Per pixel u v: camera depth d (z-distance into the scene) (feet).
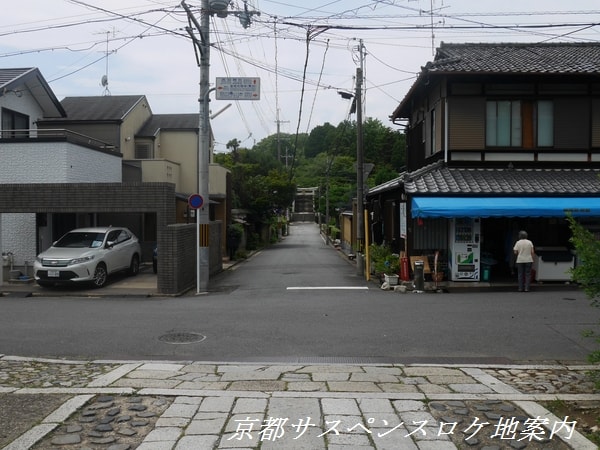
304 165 276.00
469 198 47.55
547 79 52.39
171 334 29.96
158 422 16.38
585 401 18.38
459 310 36.65
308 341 28.32
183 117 94.12
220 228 68.13
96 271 48.78
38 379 21.13
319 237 183.52
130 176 71.72
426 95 61.46
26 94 64.80
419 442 15.14
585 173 52.42
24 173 53.78
